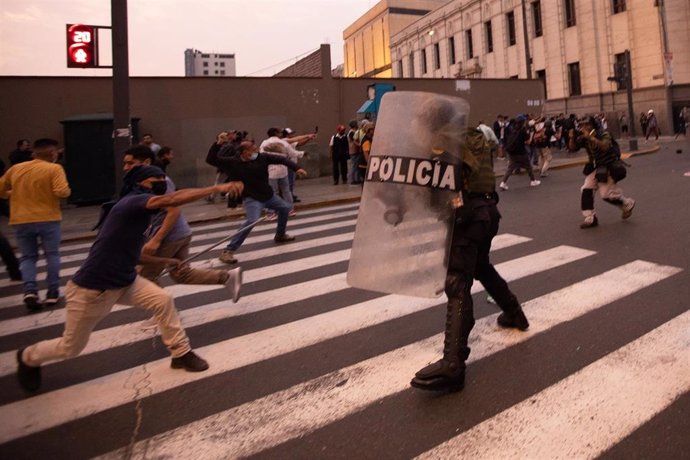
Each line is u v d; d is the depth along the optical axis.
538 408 3.03
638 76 30.80
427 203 3.31
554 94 35.62
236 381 3.61
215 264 7.02
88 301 3.36
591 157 7.66
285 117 18.42
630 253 6.20
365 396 3.30
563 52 34.72
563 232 7.58
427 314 4.71
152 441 2.92
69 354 3.45
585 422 2.86
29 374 3.54
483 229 3.37
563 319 4.34
